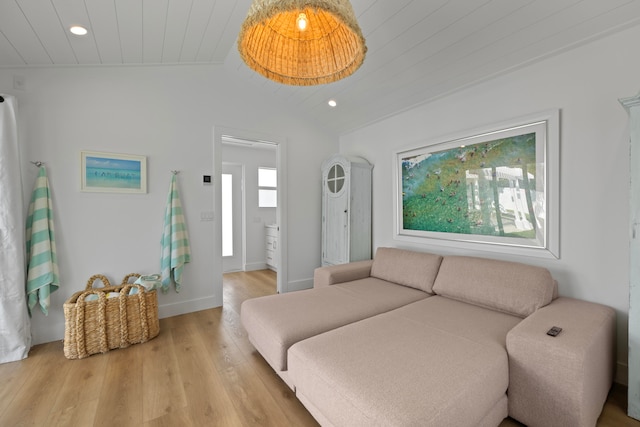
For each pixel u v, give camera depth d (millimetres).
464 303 2215
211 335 2555
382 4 1928
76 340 2127
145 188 2824
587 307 1776
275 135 3666
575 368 1255
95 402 1662
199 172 3141
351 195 3473
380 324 1797
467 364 1328
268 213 5535
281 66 1409
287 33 1410
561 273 2043
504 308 1982
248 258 5305
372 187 3668
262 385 1838
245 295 3770
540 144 2113
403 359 1371
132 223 2771
